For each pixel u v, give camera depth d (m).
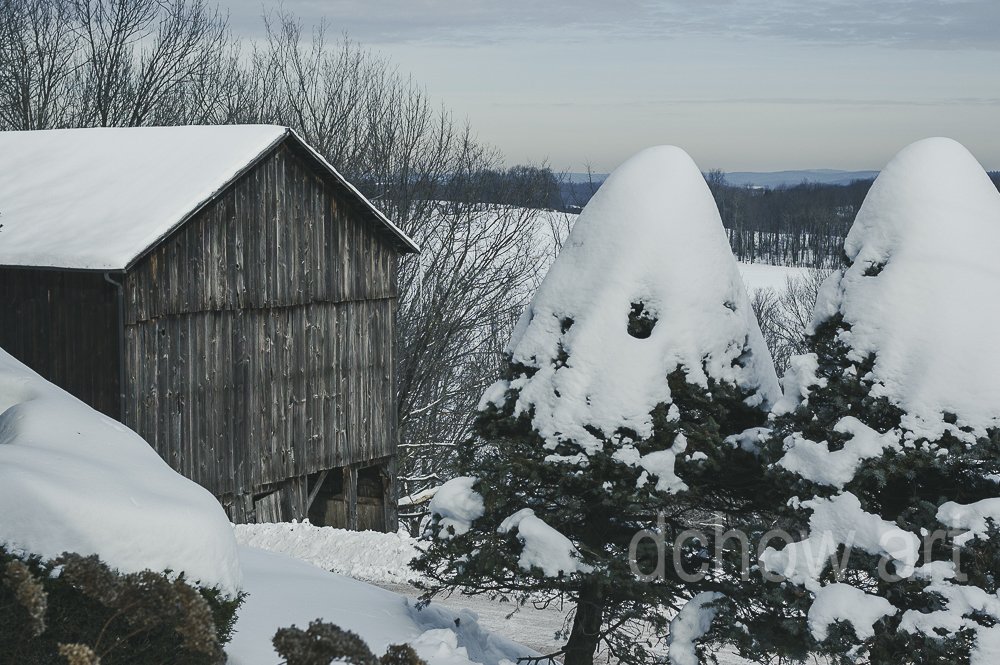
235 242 23.03
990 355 10.23
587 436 11.26
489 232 40.75
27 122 44.12
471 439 12.23
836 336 10.94
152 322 21.36
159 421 21.50
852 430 10.34
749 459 11.38
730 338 11.69
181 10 47.88
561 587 11.22
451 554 11.77
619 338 11.38
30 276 21.78
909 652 9.72
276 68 47.66
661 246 11.50
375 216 25.77
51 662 6.93
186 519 7.65
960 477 10.44
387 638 10.86
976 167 10.95
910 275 10.58
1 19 44.16
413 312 38.41
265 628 10.27
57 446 8.16
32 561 6.99
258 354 23.56
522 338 12.02
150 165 23.58
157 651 7.23
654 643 14.66
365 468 27.16
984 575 9.77
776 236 108.00
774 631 10.58
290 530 21.27
